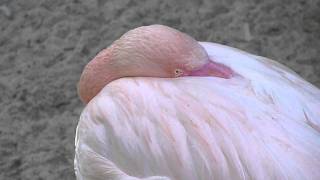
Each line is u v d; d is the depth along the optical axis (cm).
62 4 340
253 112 240
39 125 310
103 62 254
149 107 243
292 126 238
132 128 243
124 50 250
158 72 249
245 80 245
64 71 323
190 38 251
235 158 238
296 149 236
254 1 336
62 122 310
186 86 245
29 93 318
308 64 319
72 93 317
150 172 242
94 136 247
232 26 330
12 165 302
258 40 326
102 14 337
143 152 242
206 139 239
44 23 336
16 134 309
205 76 247
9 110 314
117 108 245
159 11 336
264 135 238
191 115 241
